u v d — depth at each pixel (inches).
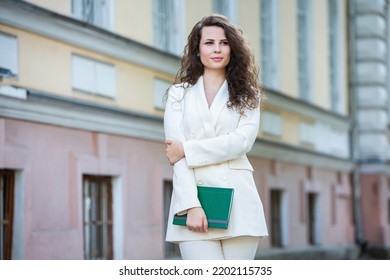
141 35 724.0
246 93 306.0
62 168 593.6
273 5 1073.5
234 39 308.2
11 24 536.7
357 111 1396.4
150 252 717.3
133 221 691.4
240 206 301.9
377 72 1392.7
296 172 1109.7
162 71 753.0
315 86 1210.0
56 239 580.4
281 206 1063.6
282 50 1090.7
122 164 676.1
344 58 1360.7
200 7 850.8
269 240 1014.4
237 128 304.5
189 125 304.5
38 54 569.0
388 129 1457.9
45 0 582.2
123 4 692.1
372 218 1366.9
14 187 547.5
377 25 1395.2
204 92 307.6
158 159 740.0
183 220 299.3
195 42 311.7
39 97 549.3
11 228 545.3
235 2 944.3
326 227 1212.5
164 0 783.1
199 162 299.0
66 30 595.5
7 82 533.6
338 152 1307.8
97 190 657.0
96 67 647.1
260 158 987.9
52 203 579.5
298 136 1123.3
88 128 626.5
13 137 537.3
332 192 1258.0
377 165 1368.1
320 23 1241.4
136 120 693.3
